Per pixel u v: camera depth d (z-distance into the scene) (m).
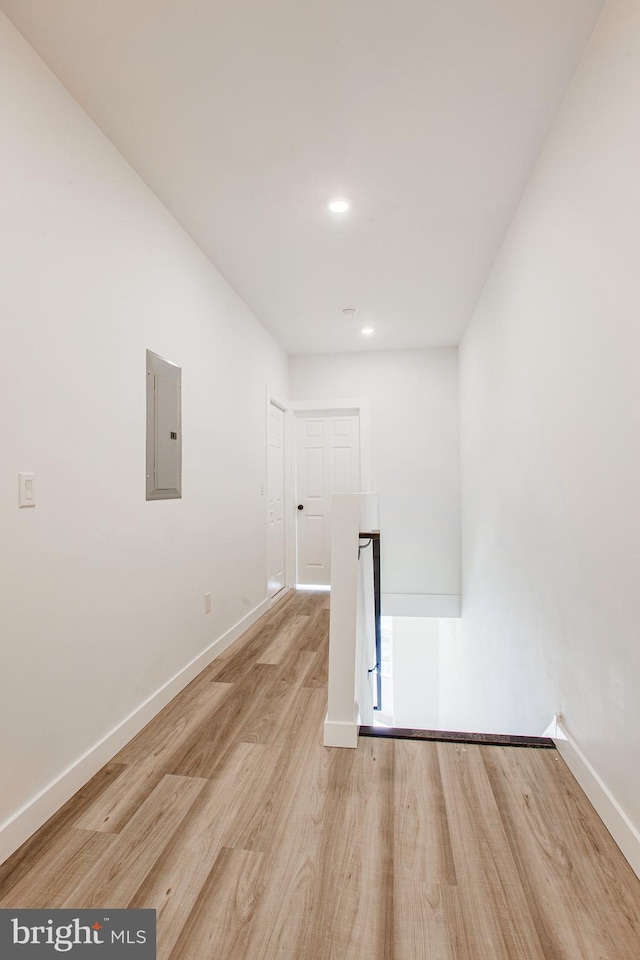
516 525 2.71
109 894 1.27
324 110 1.91
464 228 2.81
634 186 1.36
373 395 5.21
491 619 3.44
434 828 1.50
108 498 1.97
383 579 5.13
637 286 1.36
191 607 2.74
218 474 3.19
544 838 1.46
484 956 1.10
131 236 2.20
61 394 1.70
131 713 2.09
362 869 1.34
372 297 3.78
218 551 3.14
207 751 1.96
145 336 2.30
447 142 2.11
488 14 1.53
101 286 1.96
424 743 2.01
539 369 2.25
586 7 1.52
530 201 2.36
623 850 1.40
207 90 1.79
